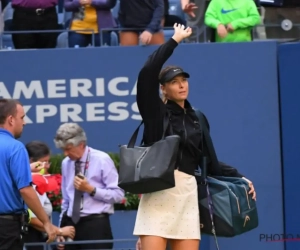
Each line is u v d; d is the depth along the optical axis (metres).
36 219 23.52
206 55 29.95
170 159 18.27
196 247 19.11
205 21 31.14
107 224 25.02
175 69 19.11
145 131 19.03
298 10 32.09
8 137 20.39
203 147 19.41
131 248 27.88
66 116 30.12
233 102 29.98
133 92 30.09
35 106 30.09
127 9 30.41
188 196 18.97
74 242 23.64
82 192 24.80
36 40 31.67
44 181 24.27
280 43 30.09
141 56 30.05
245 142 29.98
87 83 30.06
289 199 29.84
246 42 29.91
